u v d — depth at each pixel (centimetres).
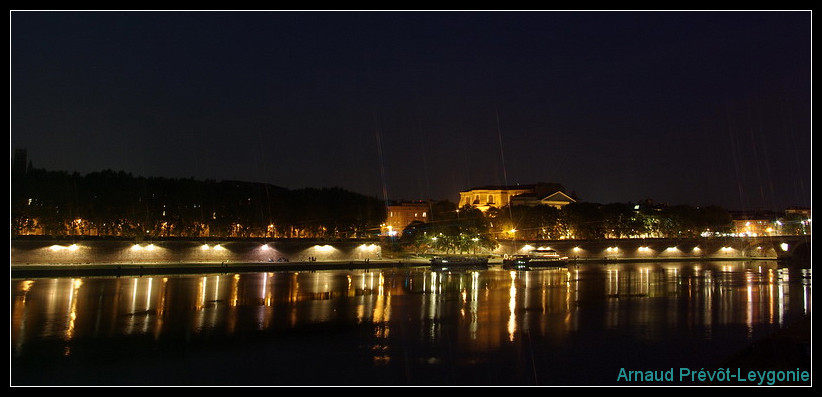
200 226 14638
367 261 14900
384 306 7294
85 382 4006
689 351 4966
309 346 5028
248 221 15188
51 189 12306
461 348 5003
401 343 5166
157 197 13938
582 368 4434
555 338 5416
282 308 7006
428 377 4200
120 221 13312
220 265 12600
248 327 5781
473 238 18512
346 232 16800
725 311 7088
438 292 8950
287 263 13600
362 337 5384
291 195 16262
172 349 4869
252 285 9538
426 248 18962
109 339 5156
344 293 8625
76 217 12700
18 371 4203
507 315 6662
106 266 11256
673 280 11581
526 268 15638
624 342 5269
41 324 5688
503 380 4147
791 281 11406
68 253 11756
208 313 6538
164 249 13012
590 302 7900
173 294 8062
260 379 4119
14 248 11181
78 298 7419
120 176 13562
